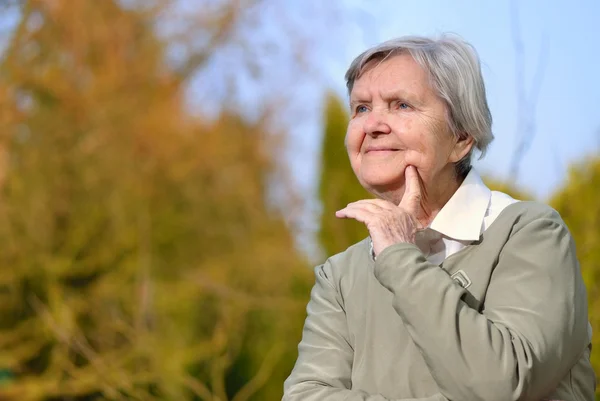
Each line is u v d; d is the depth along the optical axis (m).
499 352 2.19
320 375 2.63
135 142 10.48
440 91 2.51
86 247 9.74
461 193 2.56
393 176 2.55
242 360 9.21
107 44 10.68
